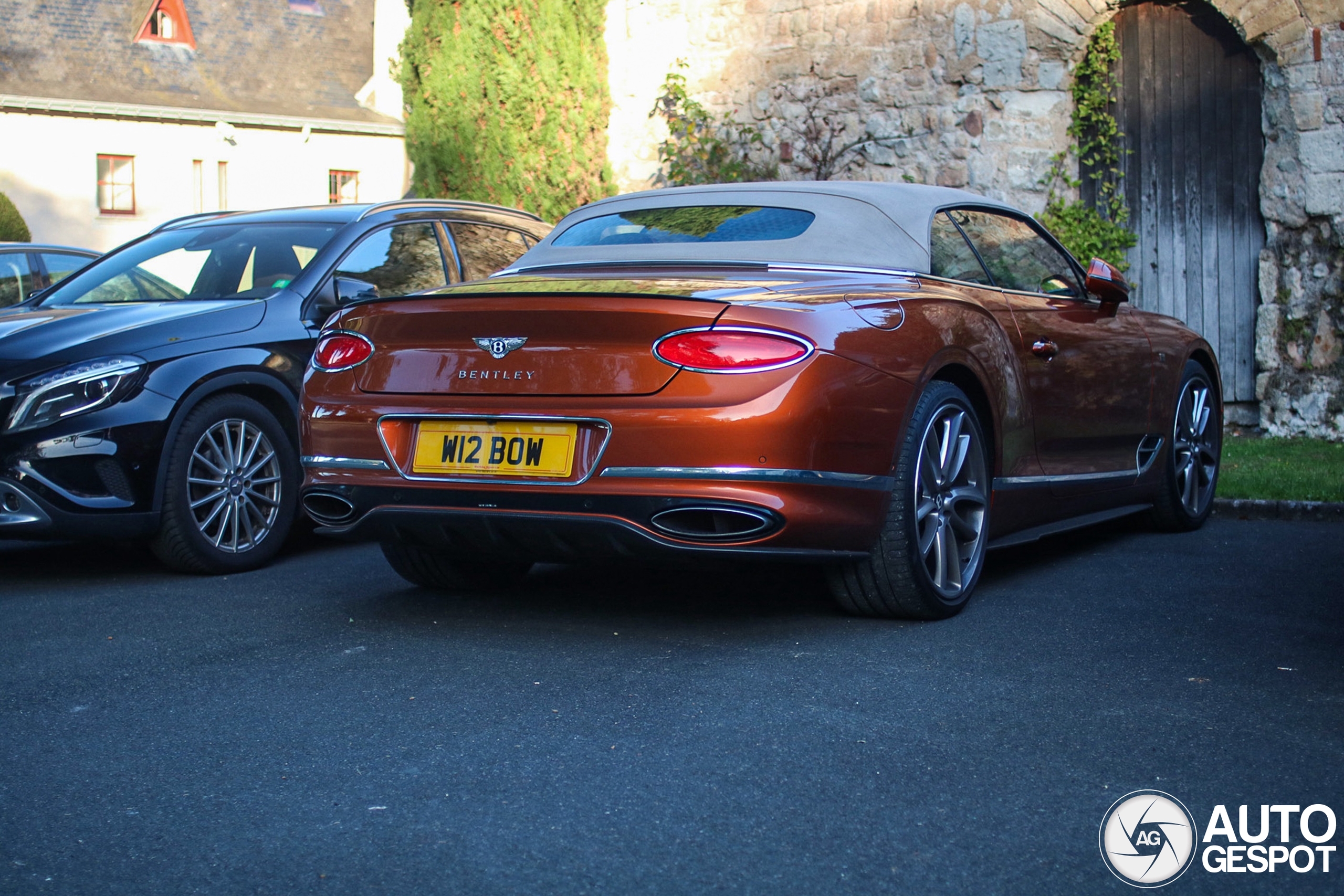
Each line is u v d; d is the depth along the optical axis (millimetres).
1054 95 9805
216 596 4316
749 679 3074
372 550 5336
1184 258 9477
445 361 3432
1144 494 5180
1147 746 2566
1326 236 8711
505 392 3330
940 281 4000
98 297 5383
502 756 2549
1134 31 9586
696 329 3158
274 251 5379
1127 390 4902
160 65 26172
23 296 7688
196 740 2688
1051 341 4352
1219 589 4180
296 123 26266
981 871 1999
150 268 5500
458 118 11438
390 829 2186
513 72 11258
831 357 3236
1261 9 8812
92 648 3535
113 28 26062
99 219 24766
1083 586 4273
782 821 2195
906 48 10422
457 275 5727
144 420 4520
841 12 10773
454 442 3404
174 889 1967
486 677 3135
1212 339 9398
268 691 3055
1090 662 3221
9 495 4379
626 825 2189
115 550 5520
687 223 4207
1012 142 9977
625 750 2568
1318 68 8641
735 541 3178
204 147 25672
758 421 3115
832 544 3332
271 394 4977
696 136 11602
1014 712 2795
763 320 3174
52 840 2160
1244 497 6047
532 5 11305
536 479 3281
